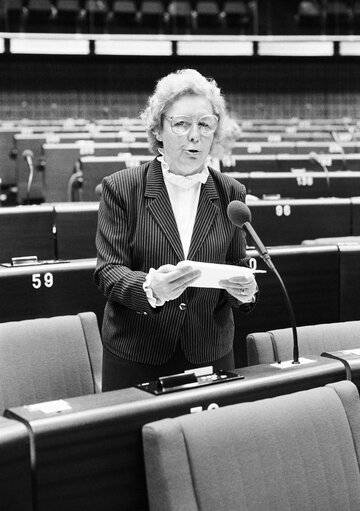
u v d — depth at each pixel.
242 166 6.80
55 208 4.00
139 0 13.85
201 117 2.00
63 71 14.29
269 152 8.09
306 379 1.80
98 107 14.50
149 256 2.06
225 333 2.18
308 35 14.65
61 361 2.48
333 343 2.47
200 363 2.11
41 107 14.27
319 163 6.67
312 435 1.65
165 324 2.06
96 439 1.52
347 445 1.70
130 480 1.57
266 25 14.63
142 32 13.88
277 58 14.55
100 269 2.05
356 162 7.16
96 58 13.98
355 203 4.73
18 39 12.86
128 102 14.60
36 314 3.13
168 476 1.46
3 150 8.30
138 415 1.56
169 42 13.47
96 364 2.57
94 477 1.52
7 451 1.42
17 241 3.92
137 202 2.08
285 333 2.36
